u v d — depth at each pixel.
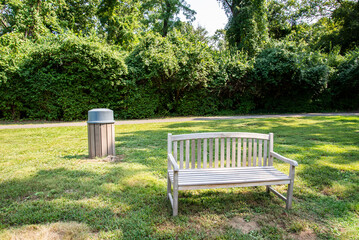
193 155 3.32
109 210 2.86
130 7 26.97
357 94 19.80
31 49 12.90
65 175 4.05
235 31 22.45
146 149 6.04
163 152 5.71
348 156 5.36
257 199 3.26
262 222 2.63
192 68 14.62
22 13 18.80
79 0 25.05
